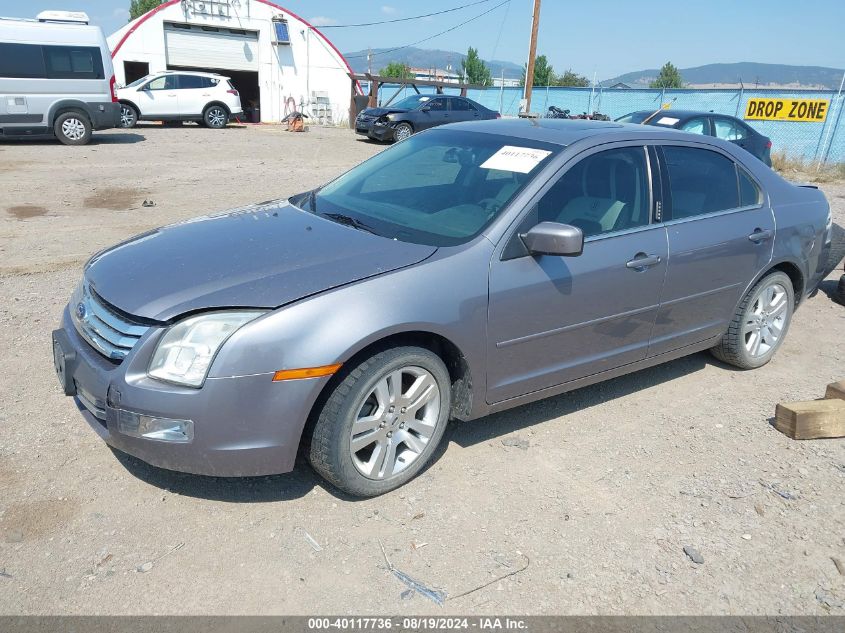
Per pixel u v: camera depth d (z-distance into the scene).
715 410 4.43
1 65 15.62
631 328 4.11
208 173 12.94
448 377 3.47
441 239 3.53
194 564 2.87
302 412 2.98
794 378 4.98
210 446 2.92
